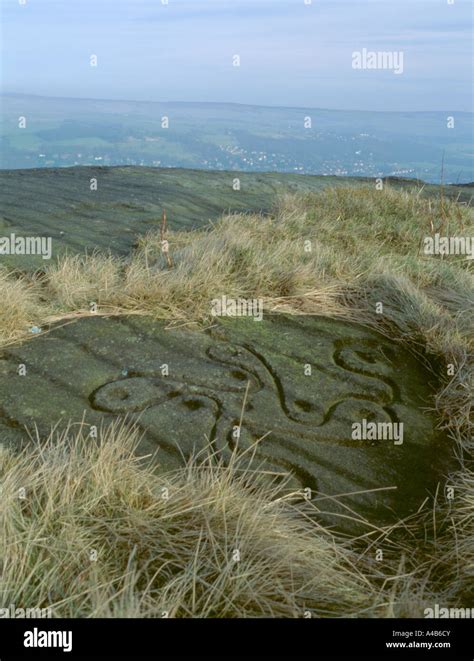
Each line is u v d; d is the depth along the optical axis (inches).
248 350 157.4
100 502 96.6
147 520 93.7
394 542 105.0
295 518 106.3
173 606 79.7
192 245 205.6
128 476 102.0
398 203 306.5
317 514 108.7
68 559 84.7
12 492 93.1
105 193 322.3
